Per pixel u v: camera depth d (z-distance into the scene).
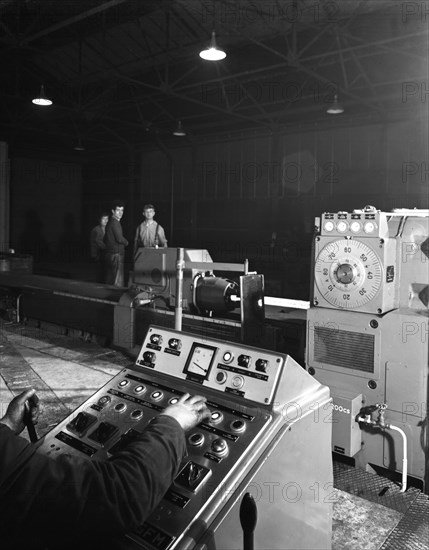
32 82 14.21
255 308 4.88
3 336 6.89
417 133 13.79
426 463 3.01
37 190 21.84
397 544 2.55
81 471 1.27
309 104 13.80
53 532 1.24
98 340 6.52
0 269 8.95
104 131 19.17
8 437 1.32
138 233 7.88
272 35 10.96
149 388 1.97
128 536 1.43
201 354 1.96
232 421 1.68
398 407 3.09
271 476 1.61
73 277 15.90
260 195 17.42
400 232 3.22
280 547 1.68
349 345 3.26
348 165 15.22
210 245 19.00
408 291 3.24
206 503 1.45
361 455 3.29
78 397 4.50
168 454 1.40
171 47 11.94
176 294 4.87
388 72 11.73
